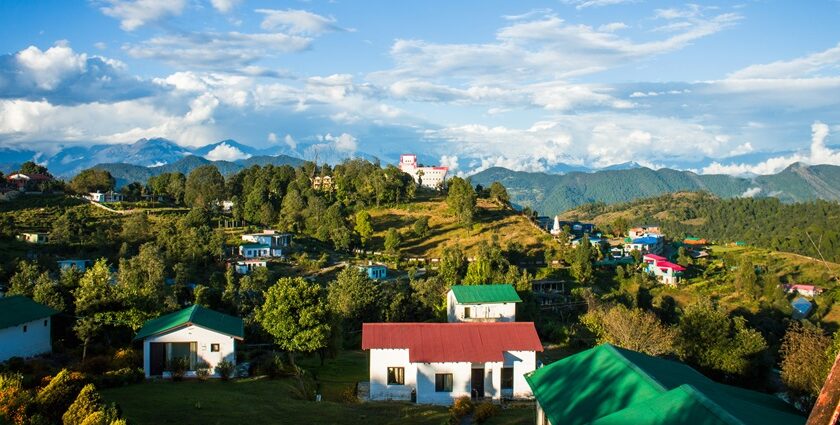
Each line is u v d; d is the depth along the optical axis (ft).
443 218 535.19
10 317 145.18
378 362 141.08
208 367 139.85
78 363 137.49
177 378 134.82
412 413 120.78
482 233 495.82
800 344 137.18
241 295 282.56
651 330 176.04
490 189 648.79
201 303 228.22
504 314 223.51
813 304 406.41
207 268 379.76
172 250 374.22
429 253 456.04
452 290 233.96
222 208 569.23
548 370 107.04
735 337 170.19
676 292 404.57
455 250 388.78
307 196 554.87
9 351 142.61
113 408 81.41
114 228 439.22
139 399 113.19
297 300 161.17
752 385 167.12
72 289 185.78
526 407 131.23
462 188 556.51
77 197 536.01
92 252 383.04
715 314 174.91
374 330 146.82
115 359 138.41
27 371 131.34
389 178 593.42
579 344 215.92
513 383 141.49
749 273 402.31
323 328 158.71
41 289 177.58
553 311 312.50
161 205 561.43
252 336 187.42
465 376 138.00
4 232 397.19
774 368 202.08
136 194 570.05
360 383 153.99
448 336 144.77
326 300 175.01
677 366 114.62
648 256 470.39
